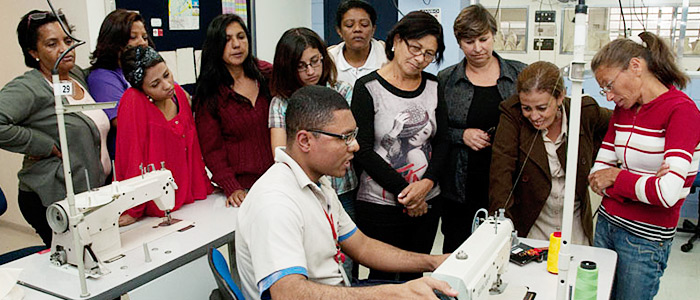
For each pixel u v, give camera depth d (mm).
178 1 3893
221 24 2264
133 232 1961
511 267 1711
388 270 1710
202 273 2369
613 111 1974
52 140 2207
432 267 1670
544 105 1845
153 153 2088
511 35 3330
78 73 2488
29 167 2289
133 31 2496
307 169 1489
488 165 2430
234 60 2295
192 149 2281
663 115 1664
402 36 2002
